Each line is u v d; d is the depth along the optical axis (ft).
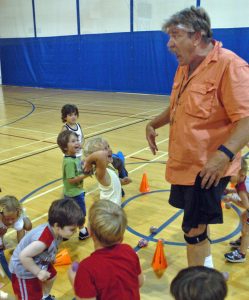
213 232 10.80
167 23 6.56
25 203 13.08
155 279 8.70
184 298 4.16
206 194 6.80
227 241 10.29
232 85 6.27
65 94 43.93
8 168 16.97
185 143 6.87
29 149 20.15
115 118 28.63
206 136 6.73
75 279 5.56
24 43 51.62
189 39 6.42
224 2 35.73
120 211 5.91
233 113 6.33
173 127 7.22
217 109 6.62
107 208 5.88
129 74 43.32
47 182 15.12
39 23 49.26
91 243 10.49
